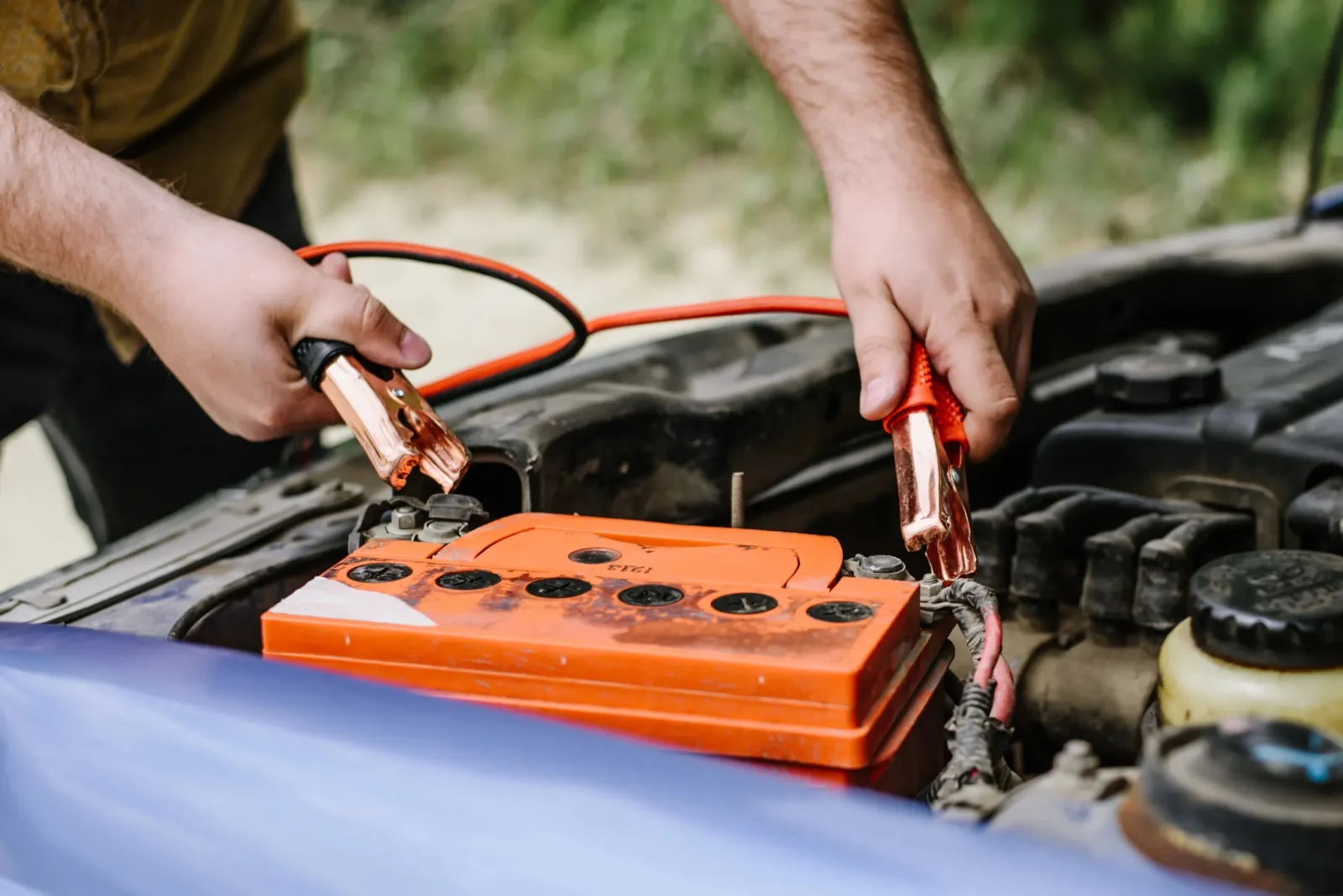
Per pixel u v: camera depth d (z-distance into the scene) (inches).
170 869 23.6
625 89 214.7
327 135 219.0
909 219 39.4
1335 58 60.3
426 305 166.9
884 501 47.7
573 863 20.8
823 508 45.6
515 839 21.3
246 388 34.2
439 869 21.5
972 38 206.1
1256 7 199.0
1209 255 59.0
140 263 34.0
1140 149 191.0
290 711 24.1
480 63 228.1
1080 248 173.0
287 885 22.5
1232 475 39.5
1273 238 61.6
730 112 206.7
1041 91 200.7
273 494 42.4
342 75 229.3
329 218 197.6
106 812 24.5
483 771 22.2
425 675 27.4
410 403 33.2
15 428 60.8
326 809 22.5
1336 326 48.7
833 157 42.5
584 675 26.4
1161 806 20.5
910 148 41.4
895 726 26.9
